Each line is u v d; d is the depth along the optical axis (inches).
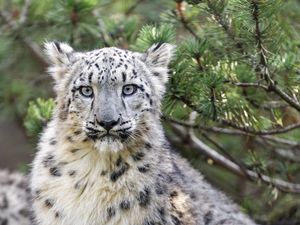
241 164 614.9
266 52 481.1
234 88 522.0
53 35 609.9
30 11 674.2
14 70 753.6
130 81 456.4
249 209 635.5
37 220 474.6
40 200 472.7
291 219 644.7
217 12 478.0
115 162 459.2
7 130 1024.9
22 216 668.7
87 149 460.8
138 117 457.7
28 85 741.3
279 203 647.1
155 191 462.6
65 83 471.2
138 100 458.0
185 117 550.3
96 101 450.0
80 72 461.7
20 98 736.3
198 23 533.3
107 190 460.4
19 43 714.2
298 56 502.0
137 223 458.3
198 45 497.4
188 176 520.4
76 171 463.8
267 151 622.2
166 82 487.8
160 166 470.9
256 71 497.4
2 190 684.1
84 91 456.8
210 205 512.4
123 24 574.6
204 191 520.4
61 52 481.7
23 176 710.5
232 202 559.2
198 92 496.1
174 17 533.6
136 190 459.5
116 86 453.1
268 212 648.4
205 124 542.6
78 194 463.5
